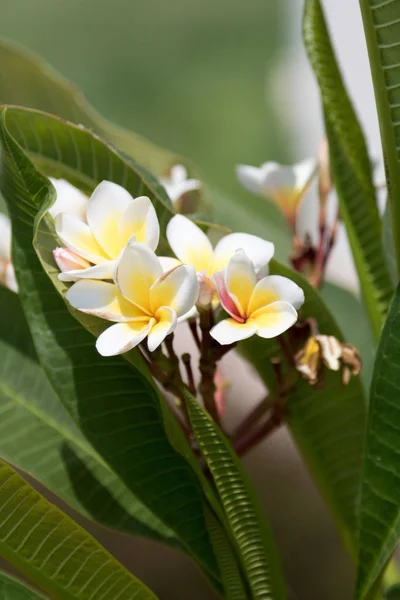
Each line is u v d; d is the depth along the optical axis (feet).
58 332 3.38
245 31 20.34
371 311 3.67
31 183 3.24
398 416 3.28
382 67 3.33
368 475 3.33
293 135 15.79
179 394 3.33
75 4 20.76
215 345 3.29
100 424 3.40
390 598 3.47
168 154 4.21
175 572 6.08
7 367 3.56
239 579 3.37
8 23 20.35
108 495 3.52
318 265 3.72
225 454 3.25
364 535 3.34
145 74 19.25
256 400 4.77
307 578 6.17
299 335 3.41
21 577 3.82
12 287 3.60
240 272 3.21
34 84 4.18
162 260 3.26
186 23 20.40
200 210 4.03
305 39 3.51
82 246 3.24
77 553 3.28
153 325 3.17
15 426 3.52
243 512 3.31
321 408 3.62
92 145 3.41
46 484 3.50
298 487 6.43
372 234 3.62
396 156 3.40
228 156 16.98
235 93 18.44
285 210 3.84
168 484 3.43
